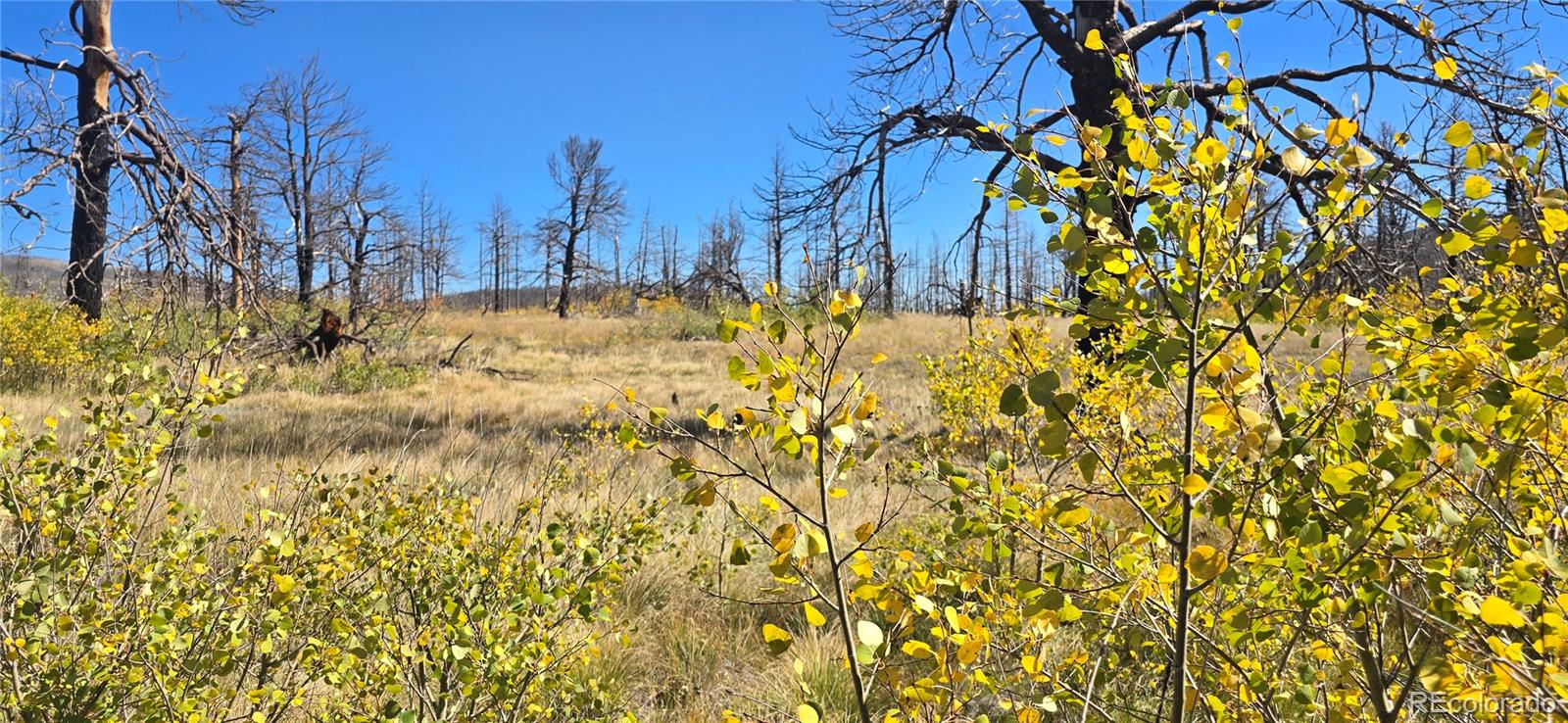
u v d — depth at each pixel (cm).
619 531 295
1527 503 149
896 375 1523
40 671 193
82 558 206
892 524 468
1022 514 163
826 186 895
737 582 444
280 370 1404
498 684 226
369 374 1445
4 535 236
